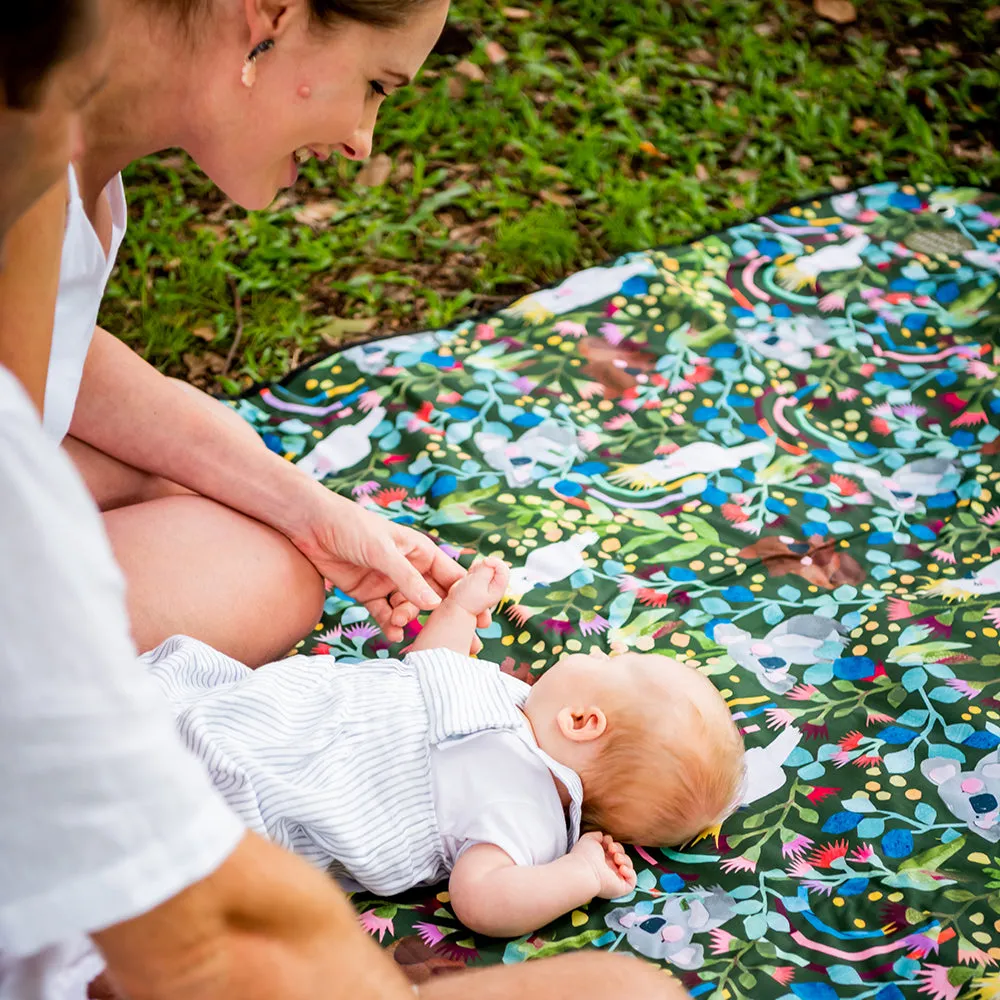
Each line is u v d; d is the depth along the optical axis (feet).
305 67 4.82
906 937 6.31
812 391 10.55
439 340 10.98
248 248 12.62
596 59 15.64
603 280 11.57
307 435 9.93
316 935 3.02
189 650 6.78
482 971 4.35
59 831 2.59
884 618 8.32
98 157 5.12
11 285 4.03
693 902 6.63
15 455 2.52
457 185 13.64
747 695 7.80
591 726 7.07
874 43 15.92
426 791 6.73
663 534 9.09
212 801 2.81
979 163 13.99
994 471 9.62
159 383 7.34
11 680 2.51
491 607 7.80
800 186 13.82
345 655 8.13
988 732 7.40
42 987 3.55
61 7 2.54
